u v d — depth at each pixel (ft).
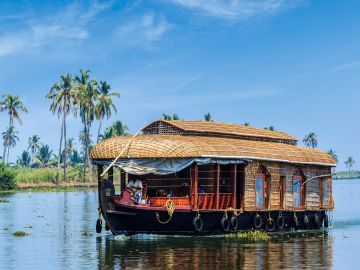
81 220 116.57
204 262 64.28
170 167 85.15
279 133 118.52
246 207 92.89
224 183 96.32
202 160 84.64
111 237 85.97
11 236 87.35
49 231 94.73
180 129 96.22
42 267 60.90
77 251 71.72
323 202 112.37
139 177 95.30
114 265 61.93
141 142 86.94
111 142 89.30
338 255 71.72
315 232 102.22
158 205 86.84
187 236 86.69
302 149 110.11
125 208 81.51
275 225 100.07
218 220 89.10
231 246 77.66
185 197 86.53
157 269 59.72
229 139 98.07
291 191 104.01
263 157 95.14
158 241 81.46
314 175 110.01
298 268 61.77
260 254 71.00
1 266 61.57
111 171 89.35
